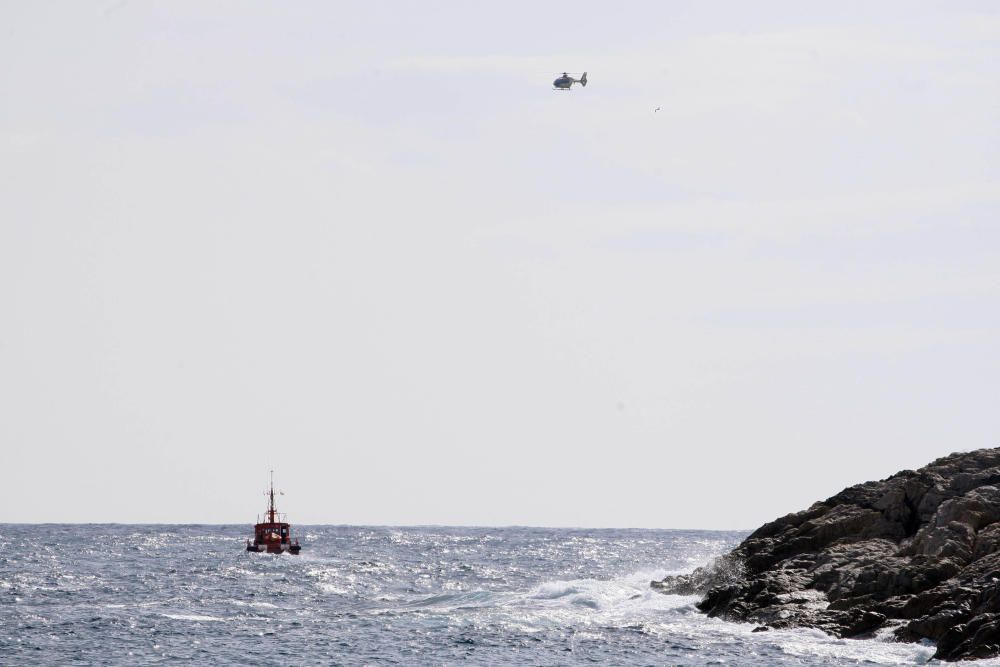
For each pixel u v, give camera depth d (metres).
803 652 96.81
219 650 108.00
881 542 122.25
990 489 119.06
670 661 98.12
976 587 99.75
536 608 133.00
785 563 124.75
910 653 93.50
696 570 145.38
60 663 101.69
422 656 104.06
